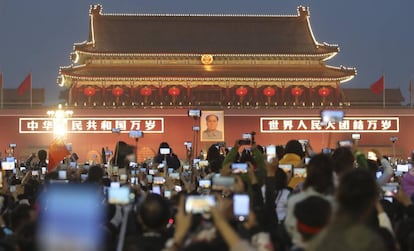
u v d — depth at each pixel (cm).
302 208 1299
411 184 2503
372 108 12162
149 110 11844
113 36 13388
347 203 1135
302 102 12912
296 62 13162
